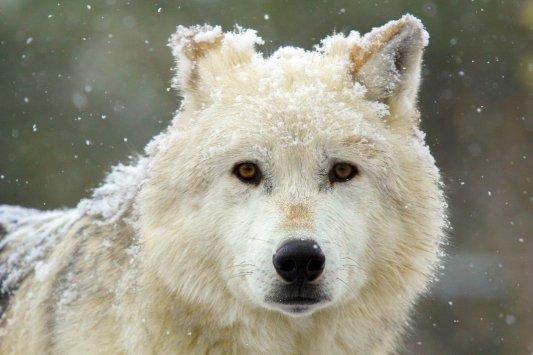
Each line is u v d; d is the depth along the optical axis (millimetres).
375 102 8391
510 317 22422
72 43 31375
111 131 30891
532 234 29328
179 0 30719
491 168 31781
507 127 32094
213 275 7926
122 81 30906
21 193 30125
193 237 7875
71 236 9109
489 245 29406
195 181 7918
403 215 8148
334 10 29812
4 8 31469
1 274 10148
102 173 30375
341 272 7551
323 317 8094
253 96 8109
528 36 31484
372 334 8273
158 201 8078
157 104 30750
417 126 8641
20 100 31219
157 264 7895
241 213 7781
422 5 30688
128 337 7836
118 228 8406
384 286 8133
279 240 7332
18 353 8984
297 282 7336
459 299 24078
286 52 8820
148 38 30969
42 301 8781
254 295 7527
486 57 31625
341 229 7641
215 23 30141
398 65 8531
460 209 31188
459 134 32281
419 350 20484
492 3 31188
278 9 29797
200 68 8539
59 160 30578
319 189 7801
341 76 8320
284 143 7766
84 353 8023
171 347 7961
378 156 7980
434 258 8398
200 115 8289
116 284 8031
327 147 7812
